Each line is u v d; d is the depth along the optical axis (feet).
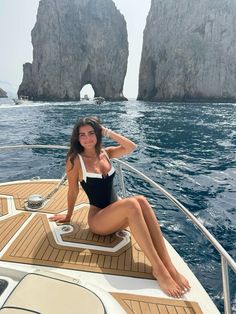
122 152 13.94
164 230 22.66
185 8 285.02
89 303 7.68
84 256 11.57
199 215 25.50
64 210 15.81
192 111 155.94
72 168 12.75
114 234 13.19
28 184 20.10
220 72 273.75
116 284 10.09
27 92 325.01
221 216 25.40
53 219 14.43
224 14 272.31
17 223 14.15
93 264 11.10
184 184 34.27
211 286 16.81
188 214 11.82
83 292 8.00
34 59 318.45
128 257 11.62
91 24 333.62
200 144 61.67
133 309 9.06
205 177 37.35
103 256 11.62
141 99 321.32
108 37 337.72
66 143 60.13
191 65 277.23
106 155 13.20
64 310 7.38
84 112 140.67
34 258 11.28
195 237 21.79
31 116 118.52
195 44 277.44
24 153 47.88
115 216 11.34
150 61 308.40
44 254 11.57
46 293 7.83
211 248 20.42
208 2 276.62
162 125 93.50
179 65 281.74
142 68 318.24
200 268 18.34
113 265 11.09
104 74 339.98
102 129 12.58
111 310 8.36
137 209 10.75
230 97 274.57
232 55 271.69
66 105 198.18
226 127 89.76
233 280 17.42
